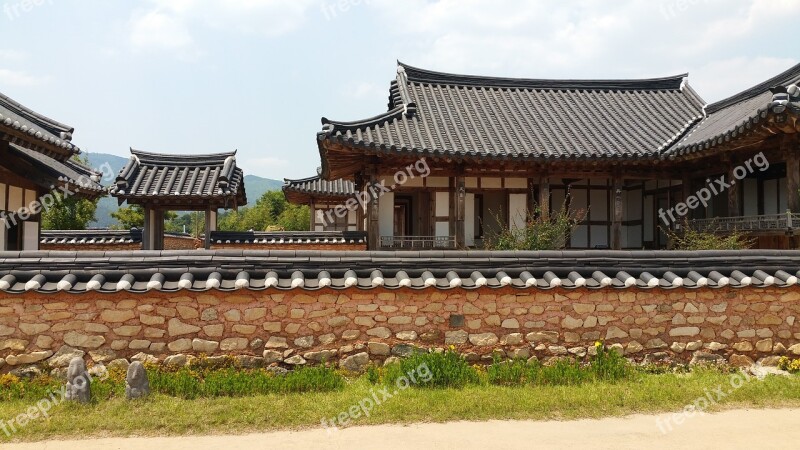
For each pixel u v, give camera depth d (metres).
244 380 7.16
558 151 13.81
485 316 8.10
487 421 6.41
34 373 7.32
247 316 7.74
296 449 5.63
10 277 7.24
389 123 14.28
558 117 16.69
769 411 6.82
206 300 7.68
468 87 18.00
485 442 5.80
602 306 8.26
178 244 29.25
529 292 8.14
